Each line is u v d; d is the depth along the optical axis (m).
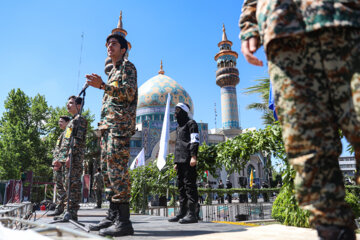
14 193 8.99
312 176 0.87
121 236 2.27
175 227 2.87
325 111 0.91
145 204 6.18
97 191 11.57
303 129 0.90
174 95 45.12
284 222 2.95
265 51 1.06
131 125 2.71
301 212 2.75
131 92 2.69
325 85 0.92
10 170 22.41
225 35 53.00
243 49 1.20
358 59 0.87
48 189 23.34
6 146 23.33
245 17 1.25
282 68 0.97
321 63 0.92
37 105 27.55
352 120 0.84
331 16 0.89
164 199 8.70
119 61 2.99
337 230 0.84
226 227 2.78
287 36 0.95
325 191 0.86
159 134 37.34
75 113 4.70
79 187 3.98
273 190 10.53
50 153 25.97
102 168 2.78
